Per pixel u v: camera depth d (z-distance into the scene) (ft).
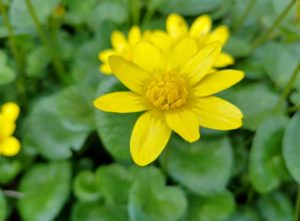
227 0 0.63
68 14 0.63
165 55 0.47
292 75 0.51
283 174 0.49
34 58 0.59
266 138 0.49
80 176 0.51
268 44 0.59
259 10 0.65
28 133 0.53
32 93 0.60
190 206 0.50
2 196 0.48
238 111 0.41
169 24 0.55
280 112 0.54
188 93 0.43
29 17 0.57
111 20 0.61
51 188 0.50
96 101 0.41
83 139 0.52
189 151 0.51
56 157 0.52
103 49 0.59
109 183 0.50
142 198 0.48
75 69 0.58
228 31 0.61
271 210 0.51
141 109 0.42
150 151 0.40
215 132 0.51
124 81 0.42
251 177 0.48
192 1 0.63
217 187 0.49
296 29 0.53
